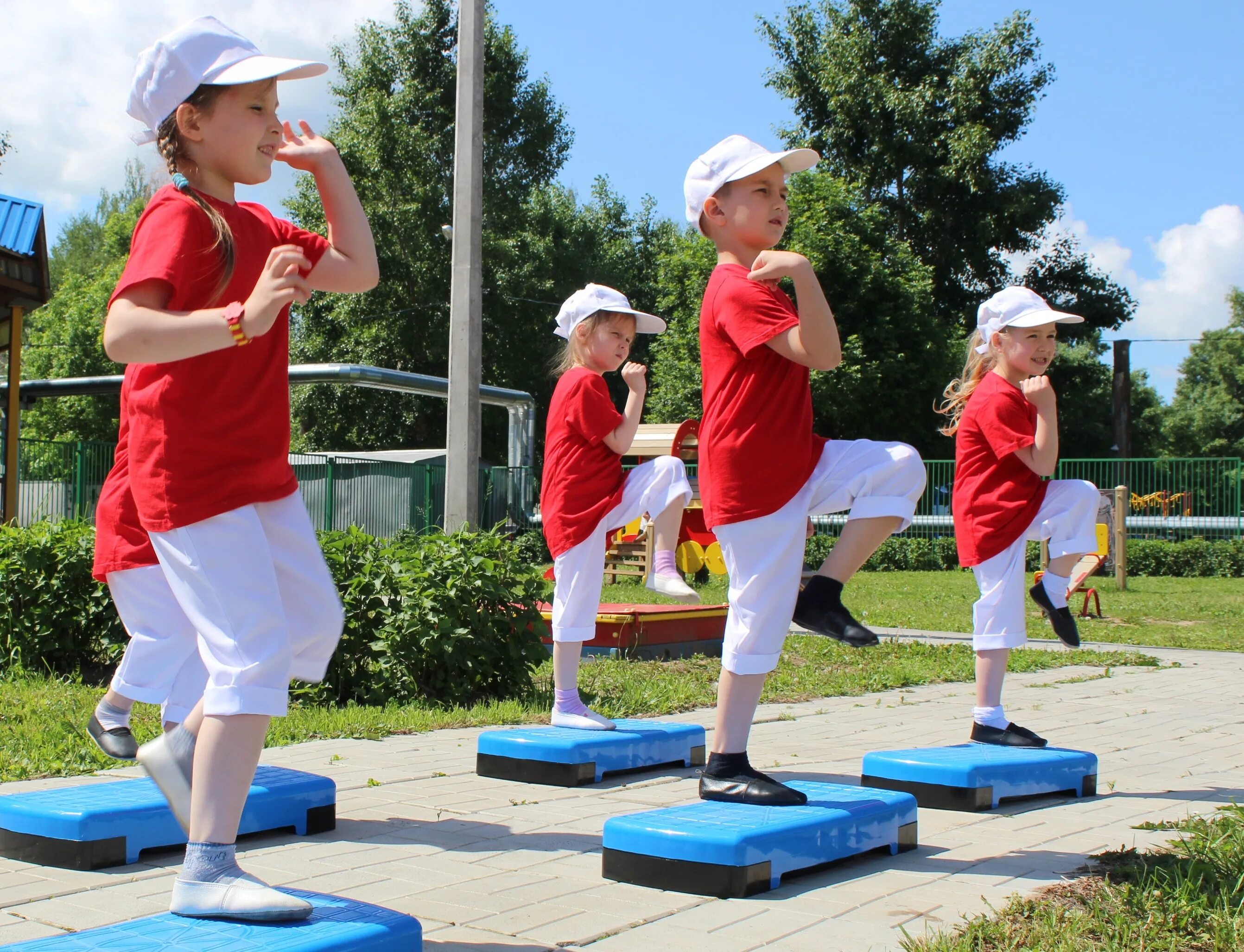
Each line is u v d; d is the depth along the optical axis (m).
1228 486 26.08
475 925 2.86
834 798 3.69
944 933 2.72
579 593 5.22
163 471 2.48
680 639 10.01
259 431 2.56
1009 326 4.80
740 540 3.53
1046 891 3.13
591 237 37.88
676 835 3.19
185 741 2.61
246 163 2.65
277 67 2.55
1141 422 60.38
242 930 2.34
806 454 3.53
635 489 5.07
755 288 3.45
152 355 2.34
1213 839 3.50
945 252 36.31
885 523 3.43
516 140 37.88
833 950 2.66
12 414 14.21
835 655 10.30
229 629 2.46
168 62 2.56
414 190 33.38
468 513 11.15
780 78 37.19
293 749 5.61
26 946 2.25
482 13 11.30
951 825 4.11
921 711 7.36
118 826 3.38
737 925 2.86
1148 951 2.58
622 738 4.97
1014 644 4.91
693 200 3.77
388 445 36.09
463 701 7.10
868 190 36.16
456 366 11.20
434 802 4.42
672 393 32.00
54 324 46.47
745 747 3.71
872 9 36.22
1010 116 35.88
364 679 7.19
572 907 3.03
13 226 13.47
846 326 31.00
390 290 33.41
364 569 7.22
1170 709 7.45
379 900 3.07
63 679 7.72
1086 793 4.71
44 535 8.14
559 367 5.51
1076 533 4.79
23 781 4.58
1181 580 23.11
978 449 4.86
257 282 2.65
